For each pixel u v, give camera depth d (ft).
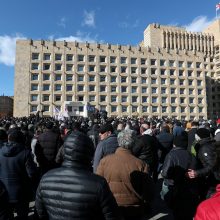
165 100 354.54
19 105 319.88
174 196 19.17
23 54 328.70
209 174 19.16
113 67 347.77
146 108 347.77
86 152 10.73
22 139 20.36
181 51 366.43
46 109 324.39
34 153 30.94
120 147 16.44
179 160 19.30
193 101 362.33
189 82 365.40
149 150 26.23
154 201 30.27
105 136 24.27
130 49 353.72
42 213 10.93
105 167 16.03
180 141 19.86
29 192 20.29
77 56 339.77
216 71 418.31
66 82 333.01
